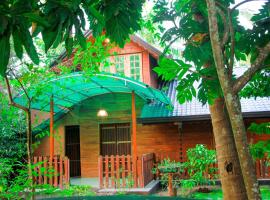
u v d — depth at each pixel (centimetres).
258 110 1120
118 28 285
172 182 992
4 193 454
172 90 1405
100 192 1002
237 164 301
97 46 715
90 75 762
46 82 696
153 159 1249
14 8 169
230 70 194
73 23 205
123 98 1384
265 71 432
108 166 1065
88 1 236
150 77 1304
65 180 1041
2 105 809
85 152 1398
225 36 215
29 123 480
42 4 202
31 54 174
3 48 169
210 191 1046
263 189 1033
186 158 1302
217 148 311
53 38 200
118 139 1386
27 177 514
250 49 334
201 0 362
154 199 300
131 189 1009
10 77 621
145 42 1273
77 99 1325
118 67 1315
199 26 363
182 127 1323
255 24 328
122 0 272
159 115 1191
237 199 294
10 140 1107
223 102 311
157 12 397
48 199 327
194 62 355
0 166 512
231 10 228
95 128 1399
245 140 177
